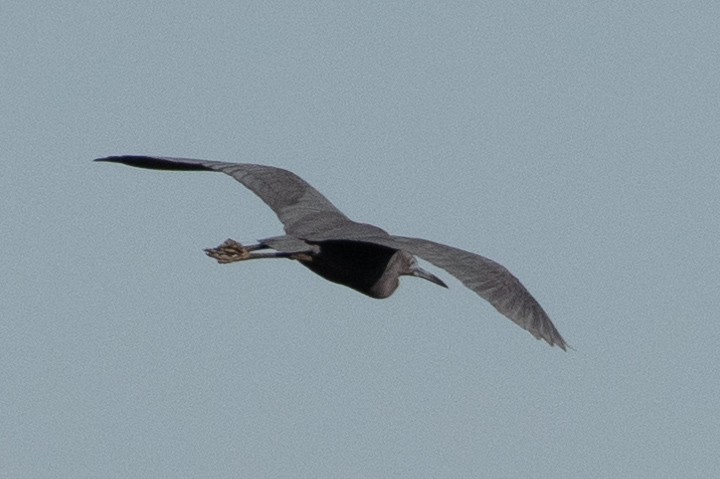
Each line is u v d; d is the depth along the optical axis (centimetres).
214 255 1619
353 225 1631
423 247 1469
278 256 1648
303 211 1683
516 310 1410
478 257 1452
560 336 1424
